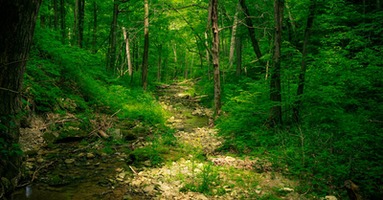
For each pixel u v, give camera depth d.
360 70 8.75
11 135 4.36
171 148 8.28
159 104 16.66
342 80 8.34
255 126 9.11
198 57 39.97
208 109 16.61
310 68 9.51
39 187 5.25
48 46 11.05
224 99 14.97
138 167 6.66
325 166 6.02
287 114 9.33
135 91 16.58
